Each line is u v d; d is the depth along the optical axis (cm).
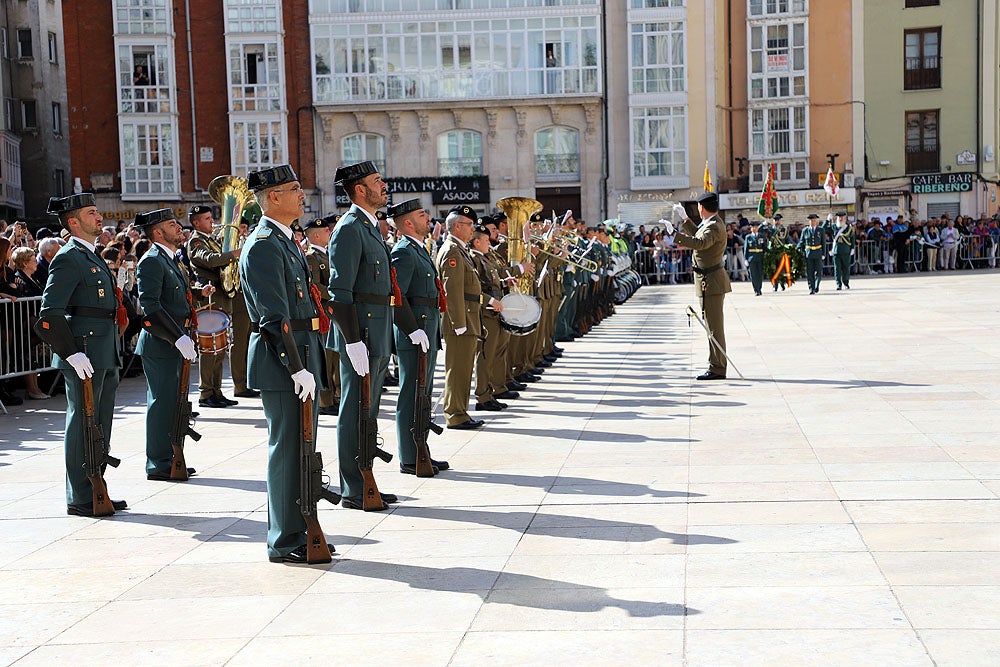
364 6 4269
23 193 4769
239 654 493
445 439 1009
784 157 4459
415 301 876
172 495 830
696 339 1875
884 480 754
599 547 631
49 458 1000
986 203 4444
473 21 4266
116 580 615
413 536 678
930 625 486
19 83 4756
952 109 4450
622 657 466
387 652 486
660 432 988
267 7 4244
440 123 4303
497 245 1419
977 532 621
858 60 4428
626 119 4322
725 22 4450
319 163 4309
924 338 1662
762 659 456
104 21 4241
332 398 1232
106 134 4266
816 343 1670
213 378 1299
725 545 621
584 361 1611
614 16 4300
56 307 764
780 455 855
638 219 4306
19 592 598
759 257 2948
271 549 639
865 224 4006
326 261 1275
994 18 4388
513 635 499
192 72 4266
